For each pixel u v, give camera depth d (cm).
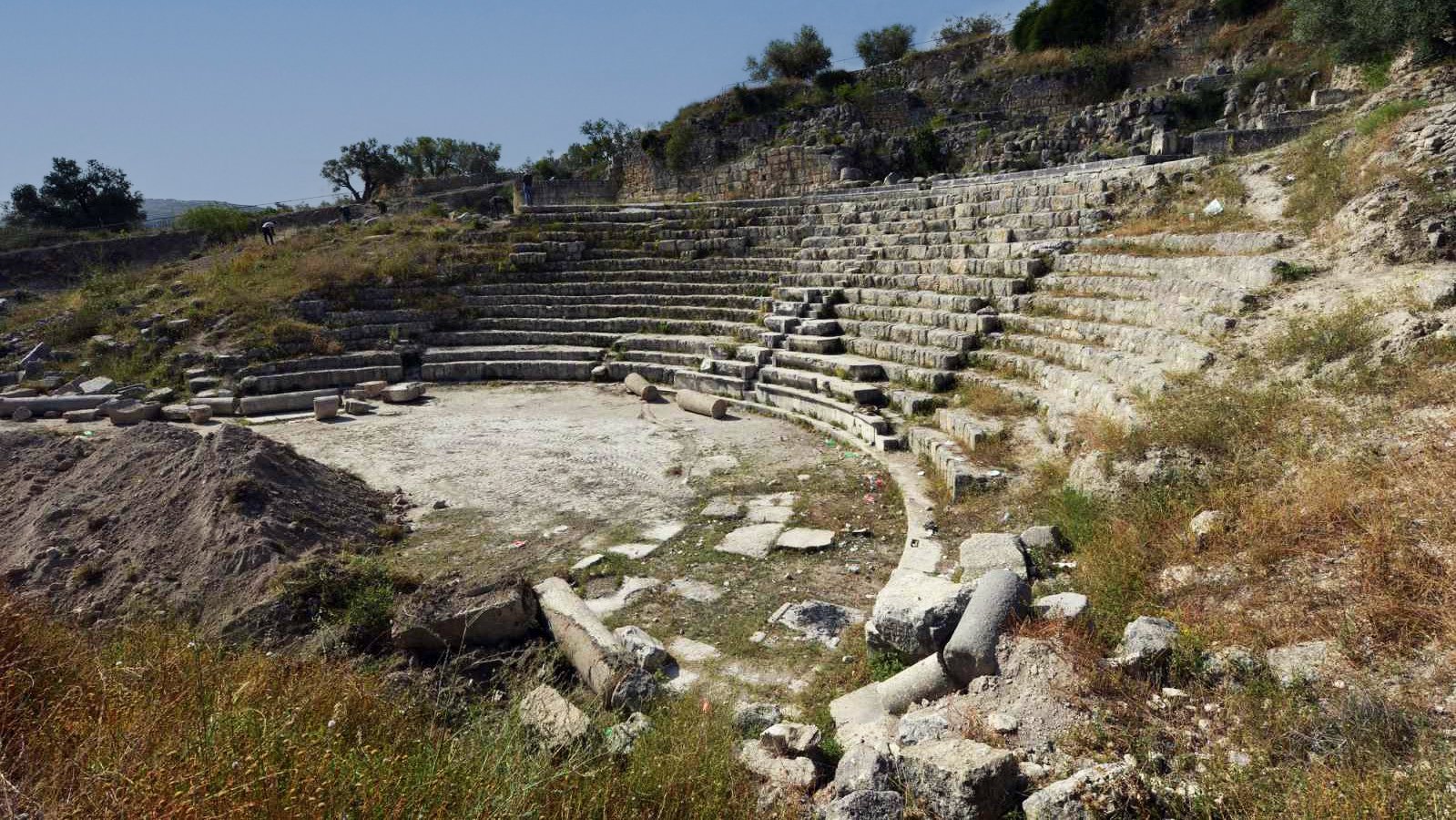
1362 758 394
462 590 699
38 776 382
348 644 676
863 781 451
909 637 602
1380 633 472
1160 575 628
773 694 632
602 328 2189
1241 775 397
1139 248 1437
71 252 3975
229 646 668
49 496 956
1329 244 1093
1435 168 1048
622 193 4041
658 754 476
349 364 2038
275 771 373
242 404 1788
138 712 432
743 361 1833
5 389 1920
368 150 6344
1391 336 762
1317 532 574
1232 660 491
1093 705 489
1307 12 2031
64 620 713
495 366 2070
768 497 1108
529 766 435
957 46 3731
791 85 3875
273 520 859
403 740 472
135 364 1970
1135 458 801
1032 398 1196
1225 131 2209
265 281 2309
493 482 1220
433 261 2430
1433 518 527
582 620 697
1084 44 3391
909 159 3297
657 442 1430
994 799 417
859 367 1547
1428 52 1730
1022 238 1759
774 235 2358
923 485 1080
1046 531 775
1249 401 782
